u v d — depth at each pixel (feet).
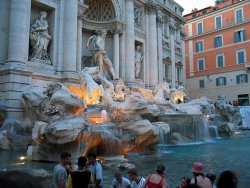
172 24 143.95
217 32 175.01
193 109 96.84
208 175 18.51
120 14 104.37
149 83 118.42
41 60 74.69
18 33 65.67
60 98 50.83
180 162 42.11
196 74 184.44
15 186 4.70
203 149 58.59
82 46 100.17
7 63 64.64
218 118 104.22
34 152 41.27
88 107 64.80
